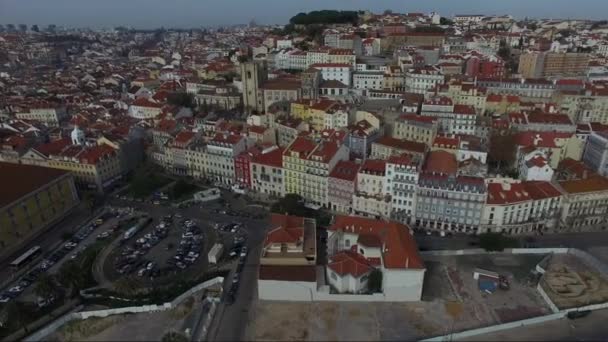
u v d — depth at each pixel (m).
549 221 169.12
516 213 164.00
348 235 145.50
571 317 120.06
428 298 129.62
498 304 127.12
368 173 177.75
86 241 168.50
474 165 187.12
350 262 131.62
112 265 151.62
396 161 170.75
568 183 172.88
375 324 119.38
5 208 160.12
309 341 113.75
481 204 161.88
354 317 122.19
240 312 125.06
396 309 125.25
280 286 128.25
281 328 118.38
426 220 172.38
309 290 128.38
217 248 152.62
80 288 136.25
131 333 116.38
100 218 186.12
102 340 114.19
